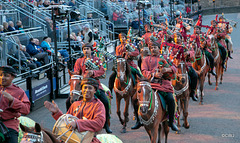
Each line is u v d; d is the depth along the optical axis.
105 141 5.46
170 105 7.99
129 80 9.99
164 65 7.95
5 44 13.60
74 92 7.34
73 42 19.31
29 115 11.93
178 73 9.53
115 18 27.70
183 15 40.03
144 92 7.21
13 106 5.53
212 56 14.56
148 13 31.02
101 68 8.26
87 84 5.29
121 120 10.39
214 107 12.70
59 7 14.43
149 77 8.09
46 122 11.08
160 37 13.16
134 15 28.83
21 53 14.48
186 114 10.02
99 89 8.64
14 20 17.98
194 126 10.63
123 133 10.16
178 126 10.05
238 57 24.12
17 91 5.84
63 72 15.16
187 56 9.91
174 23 35.34
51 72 13.93
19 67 13.93
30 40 16.02
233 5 63.31
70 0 25.27
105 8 27.94
